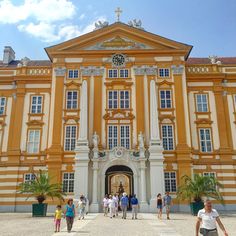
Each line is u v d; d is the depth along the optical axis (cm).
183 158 3700
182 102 3925
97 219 2628
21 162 3875
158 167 3503
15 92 4194
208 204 975
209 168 3831
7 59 4931
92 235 1662
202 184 3017
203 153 3888
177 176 3672
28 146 3947
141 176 3503
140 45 4150
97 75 4044
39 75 4197
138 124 3831
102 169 3575
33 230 1884
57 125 3853
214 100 4109
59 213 1831
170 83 3997
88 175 3556
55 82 4028
